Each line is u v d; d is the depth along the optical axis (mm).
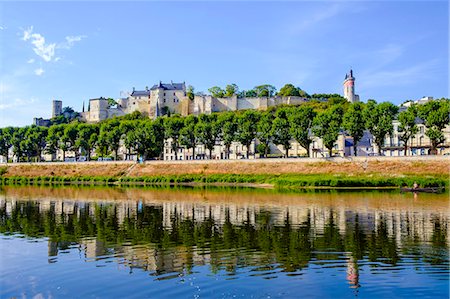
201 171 121375
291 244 34688
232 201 66688
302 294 23125
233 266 28453
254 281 25297
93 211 56438
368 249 32656
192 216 50938
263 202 64500
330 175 101812
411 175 93750
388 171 97312
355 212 51969
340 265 28328
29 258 31328
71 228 43562
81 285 25297
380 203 60594
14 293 24359
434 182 83250
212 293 23484
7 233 41031
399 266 27938
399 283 24641
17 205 63969
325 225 43156
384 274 26281
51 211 56781
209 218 49125
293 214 51125
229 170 118062
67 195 80688
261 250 32719
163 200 69562
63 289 24734
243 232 40188
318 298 22547
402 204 59281
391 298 22391
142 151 141250
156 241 36594
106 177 127938
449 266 27812
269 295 23062
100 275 27047
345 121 112812
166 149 174000
